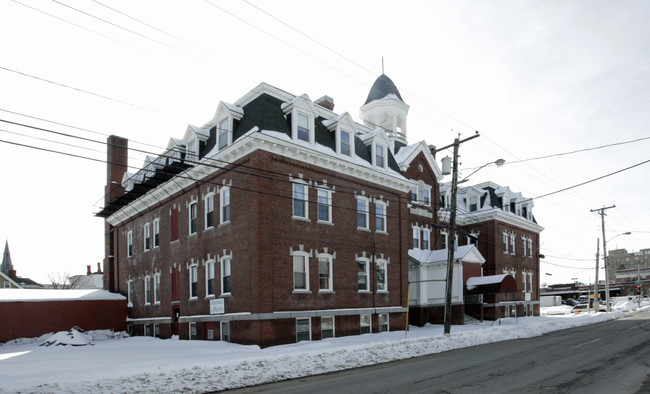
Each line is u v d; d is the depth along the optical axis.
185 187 30.27
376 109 42.16
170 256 31.89
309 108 26.72
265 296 23.14
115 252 41.91
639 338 22.98
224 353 20.08
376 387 12.28
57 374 14.89
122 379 12.98
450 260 25.39
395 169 34.06
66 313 35.91
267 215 23.94
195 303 28.30
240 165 25.05
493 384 12.19
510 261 48.88
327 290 26.47
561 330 31.52
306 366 15.82
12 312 33.62
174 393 12.05
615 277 136.50
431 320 37.09
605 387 11.41
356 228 29.11
